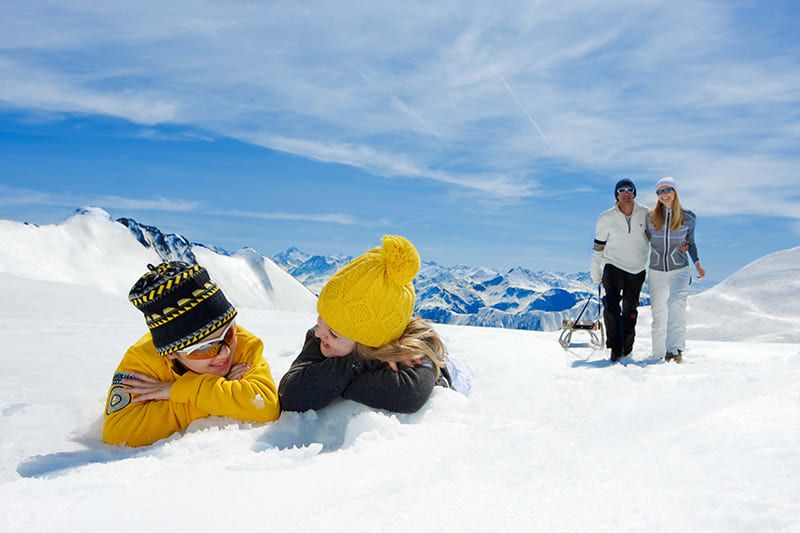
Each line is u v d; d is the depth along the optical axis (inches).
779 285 437.1
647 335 360.8
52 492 66.5
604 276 267.3
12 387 146.1
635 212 263.1
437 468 67.6
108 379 159.6
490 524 47.9
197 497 61.6
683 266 254.2
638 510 48.5
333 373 114.6
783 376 104.4
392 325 117.1
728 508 47.0
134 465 82.7
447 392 121.4
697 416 80.5
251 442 98.5
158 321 111.3
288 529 50.1
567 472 61.1
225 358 119.3
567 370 173.6
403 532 47.3
